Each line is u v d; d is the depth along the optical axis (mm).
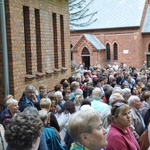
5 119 6559
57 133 5914
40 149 4562
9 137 2631
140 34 50156
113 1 54531
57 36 14766
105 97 10328
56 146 5676
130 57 50656
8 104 6762
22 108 7965
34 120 2723
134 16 50969
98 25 52562
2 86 10062
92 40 51562
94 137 3123
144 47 50750
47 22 13445
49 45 13695
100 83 13422
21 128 2631
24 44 11094
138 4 52312
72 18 34781
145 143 5590
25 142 2607
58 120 6949
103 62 52062
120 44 51312
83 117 3160
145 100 8648
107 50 52656
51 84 13820
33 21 11938
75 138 3178
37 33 12711
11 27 10109
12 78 10227
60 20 15602
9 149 2660
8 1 9969
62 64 15914
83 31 53500
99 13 53875
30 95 8438
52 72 13820
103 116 6508
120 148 4328
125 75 19016
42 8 12844
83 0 35844
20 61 10758
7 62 9953
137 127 6660
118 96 7344
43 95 9328
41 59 12789
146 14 52750
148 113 7465
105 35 52281
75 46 52000
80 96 8609
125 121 4578
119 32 51219
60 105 8750
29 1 11539
